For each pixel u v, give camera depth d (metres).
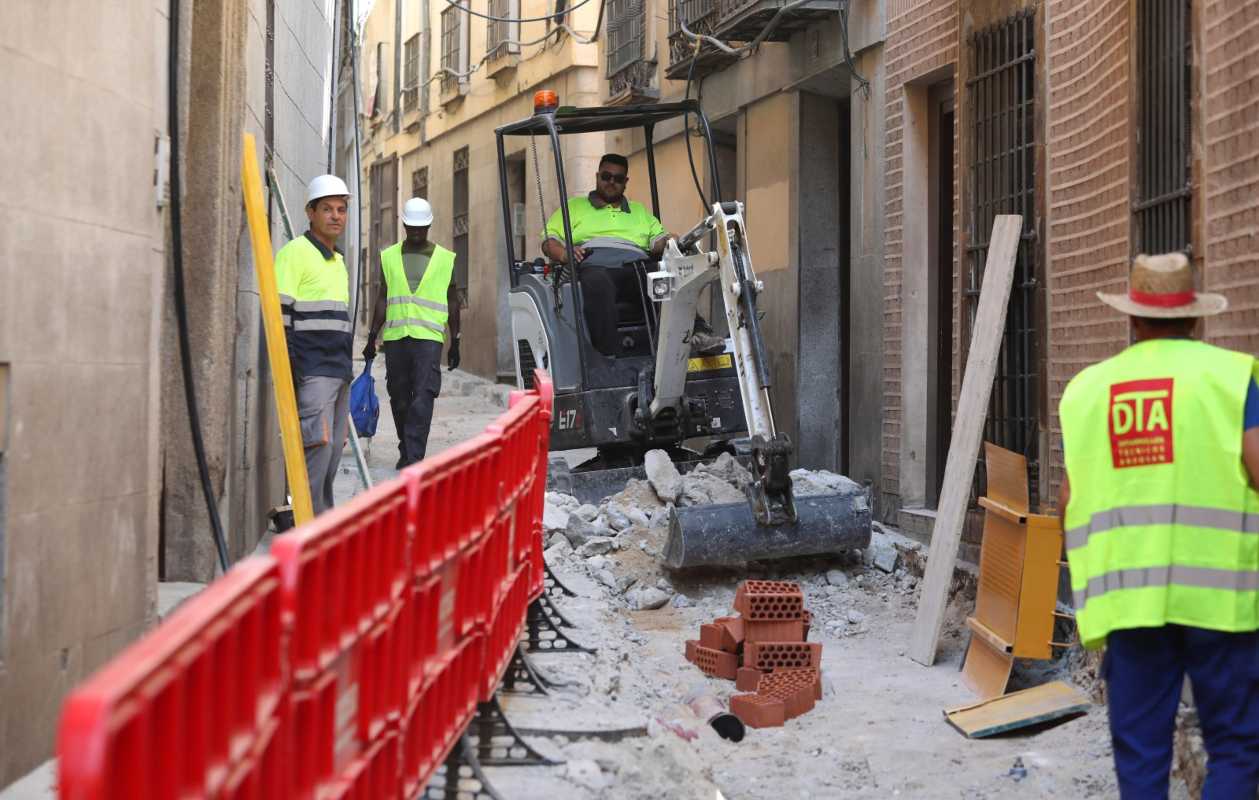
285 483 10.61
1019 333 9.02
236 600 2.18
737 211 9.26
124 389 4.96
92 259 4.62
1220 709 4.01
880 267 11.26
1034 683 7.04
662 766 5.16
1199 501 3.98
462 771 4.64
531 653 6.79
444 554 3.99
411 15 29.61
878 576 9.74
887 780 5.70
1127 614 4.01
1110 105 7.45
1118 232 7.34
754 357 9.13
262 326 8.69
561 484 10.81
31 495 4.14
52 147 4.28
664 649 8.06
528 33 22.25
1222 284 5.93
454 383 23.97
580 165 20.56
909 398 10.80
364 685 3.12
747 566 9.73
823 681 7.23
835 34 11.95
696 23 13.94
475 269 25.00
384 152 32.50
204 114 6.75
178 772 1.93
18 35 4.03
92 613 4.66
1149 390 4.07
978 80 9.57
